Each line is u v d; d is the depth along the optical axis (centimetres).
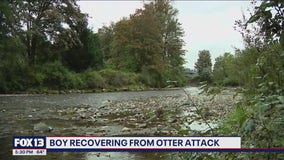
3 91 3164
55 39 3947
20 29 2981
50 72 3675
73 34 4050
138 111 1452
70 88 3794
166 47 6212
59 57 4222
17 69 3325
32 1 3778
